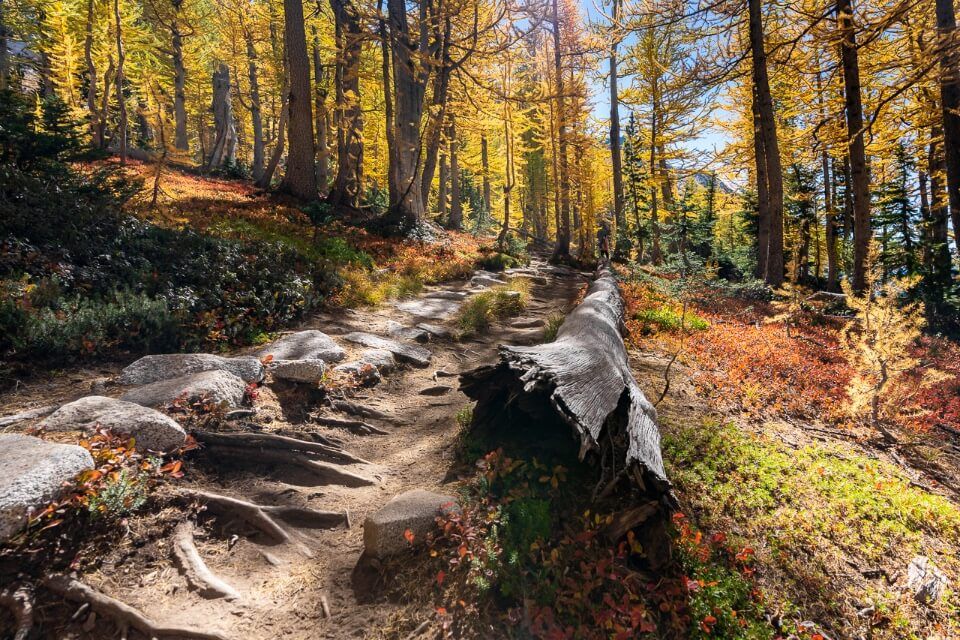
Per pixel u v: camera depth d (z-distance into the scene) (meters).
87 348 4.81
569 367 3.78
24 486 2.39
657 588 2.84
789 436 5.16
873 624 2.91
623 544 2.95
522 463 3.55
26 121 8.24
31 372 4.33
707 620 2.64
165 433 3.38
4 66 23.94
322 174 25.80
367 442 4.55
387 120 19.05
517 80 21.84
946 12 9.36
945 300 14.95
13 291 4.80
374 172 33.00
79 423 3.25
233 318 6.46
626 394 4.07
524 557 2.84
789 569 3.19
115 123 23.23
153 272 6.48
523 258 21.83
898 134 13.79
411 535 2.85
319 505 3.45
